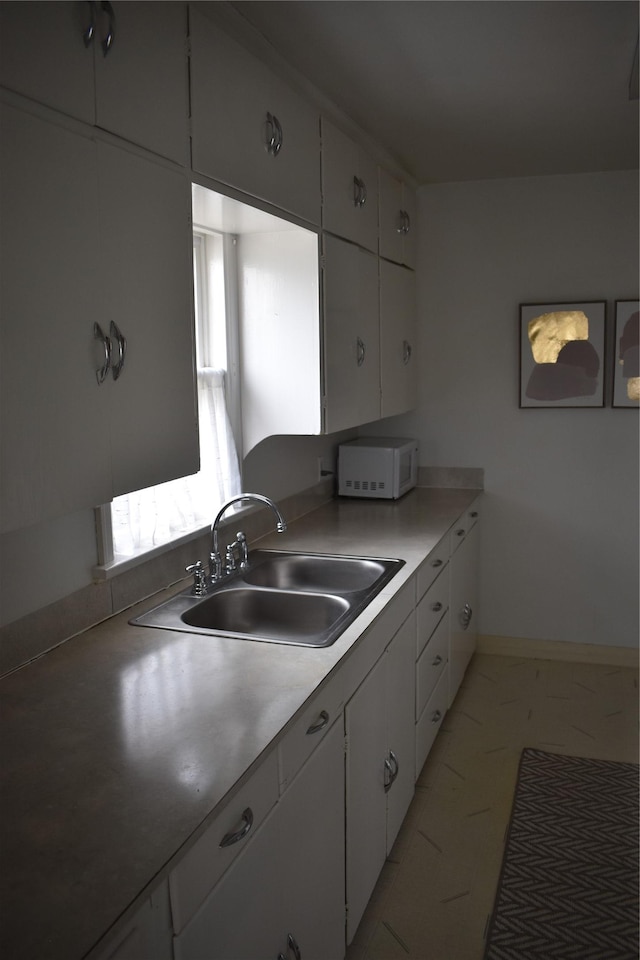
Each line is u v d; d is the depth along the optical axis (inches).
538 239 156.6
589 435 158.4
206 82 75.9
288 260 105.8
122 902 42.0
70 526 77.9
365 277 127.6
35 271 54.8
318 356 106.6
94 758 56.2
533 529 164.2
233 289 108.7
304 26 84.9
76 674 70.5
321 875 73.1
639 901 92.8
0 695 66.5
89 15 58.9
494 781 118.9
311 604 93.7
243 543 104.0
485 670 161.0
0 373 52.2
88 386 60.7
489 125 121.4
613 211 152.1
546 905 92.4
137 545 90.0
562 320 155.6
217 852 52.2
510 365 161.3
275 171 91.7
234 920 55.2
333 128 110.3
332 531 127.5
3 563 69.5
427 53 93.1
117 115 62.9
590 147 134.8
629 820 108.3
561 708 142.9
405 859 101.3
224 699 65.4
